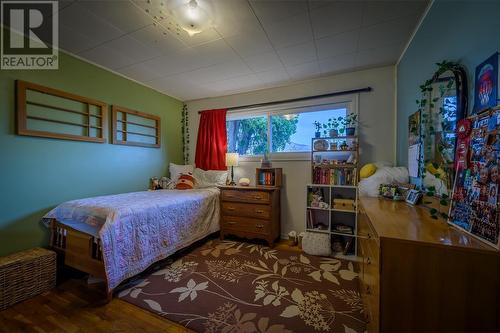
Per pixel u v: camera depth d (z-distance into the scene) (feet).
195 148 13.12
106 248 5.66
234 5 5.41
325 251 8.38
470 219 3.17
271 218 9.34
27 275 5.78
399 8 5.57
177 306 5.47
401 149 7.90
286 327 4.74
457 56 4.20
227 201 10.24
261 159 11.32
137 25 6.27
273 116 11.32
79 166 8.25
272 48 7.52
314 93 10.11
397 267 3.00
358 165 8.84
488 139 2.97
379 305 3.07
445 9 4.67
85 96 8.39
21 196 6.74
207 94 12.21
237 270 7.33
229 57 8.14
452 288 2.80
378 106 8.99
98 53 7.88
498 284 2.65
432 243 2.86
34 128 7.00
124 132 9.91
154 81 10.44
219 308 5.39
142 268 6.64
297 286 6.34
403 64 7.71
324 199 9.62
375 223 3.76
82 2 5.36
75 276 6.96
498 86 3.04
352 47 7.45
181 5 5.32
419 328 2.92
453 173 4.08
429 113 5.24
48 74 7.35
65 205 6.95
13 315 5.18
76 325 4.86
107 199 7.74
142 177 10.82
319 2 5.35
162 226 7.47
